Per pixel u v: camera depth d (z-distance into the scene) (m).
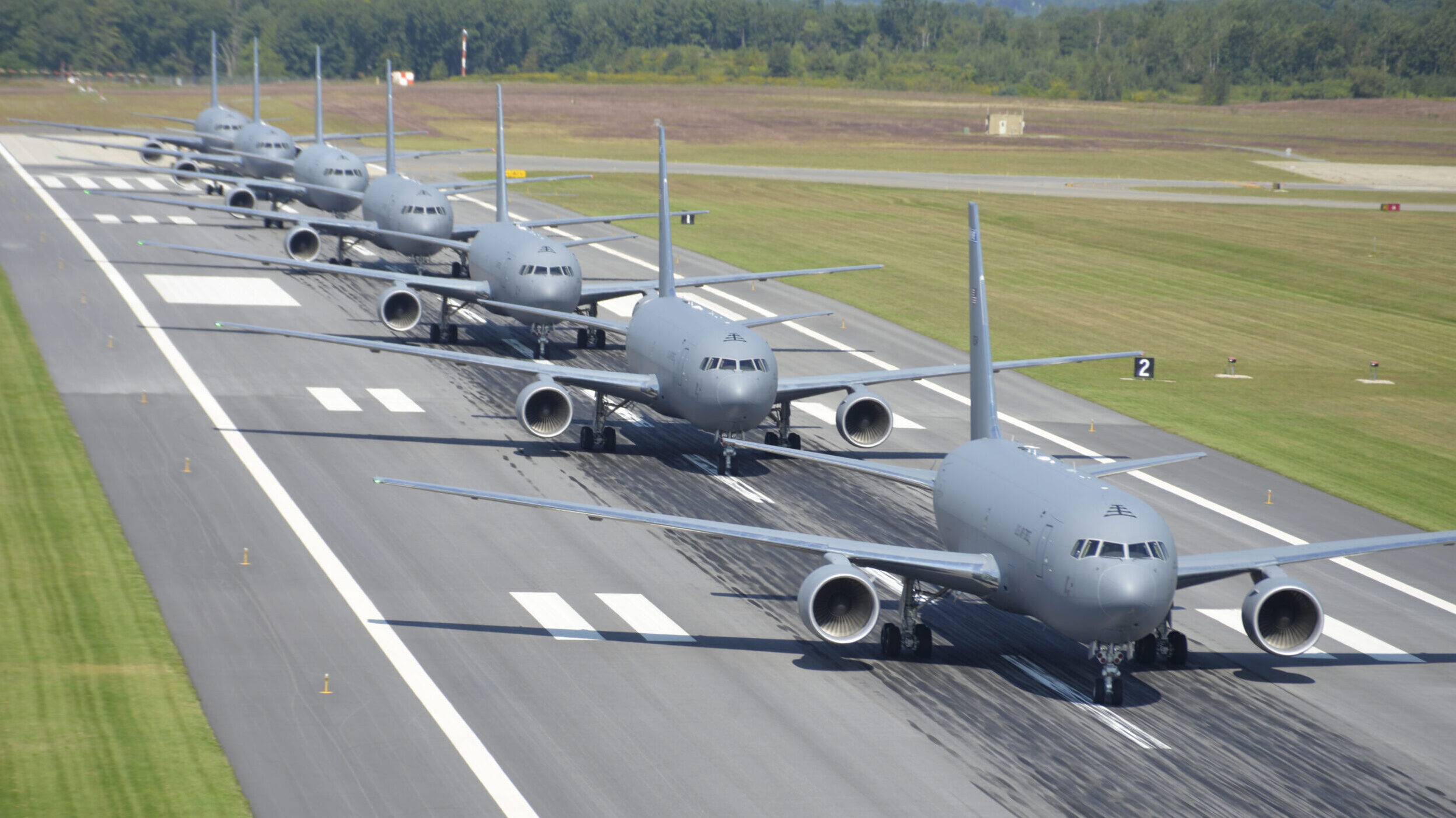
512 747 109.88
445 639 131.38
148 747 107.50
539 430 194.38
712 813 100.75
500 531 163.62
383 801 100.75
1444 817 104.94
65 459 181.38
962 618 145.62
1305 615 124.88
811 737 114.12
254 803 99.69
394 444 197.12
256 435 196.88
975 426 148.75
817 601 126.12
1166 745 115.56
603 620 138.50
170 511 163.88
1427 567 169.38
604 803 101.56
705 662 129.38
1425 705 127.25
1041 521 121.56
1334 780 110.50
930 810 102.44
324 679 121.19
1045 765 110.69
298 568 148.25
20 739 107.94
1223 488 198.25
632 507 174.62
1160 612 116.56
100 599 137.25
